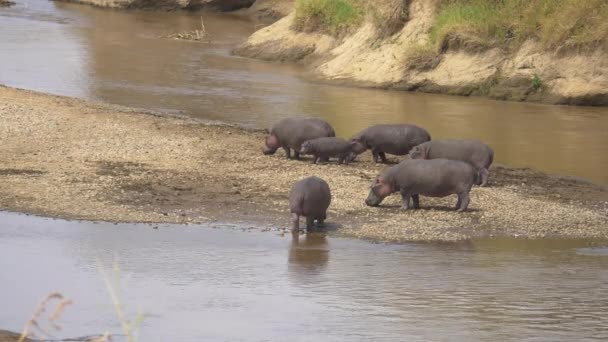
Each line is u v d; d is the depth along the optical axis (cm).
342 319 2072
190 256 2648
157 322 2025
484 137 4628
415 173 3167
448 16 6375
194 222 3034
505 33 6125
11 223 2945
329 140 3806
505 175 3816
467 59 6088
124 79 6178
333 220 3092
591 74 5722
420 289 2334
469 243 2883
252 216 3117
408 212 3195
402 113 5225
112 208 3145
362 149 3859
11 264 2505
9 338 1812
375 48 6556
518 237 2964
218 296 2256
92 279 2381
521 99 5772
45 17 9694
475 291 2333
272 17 10119
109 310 2109
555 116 5269
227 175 3603
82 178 3478
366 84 6181
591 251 2819
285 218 3108
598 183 3759
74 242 2759
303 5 7344
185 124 4597
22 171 3538
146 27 9088
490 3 6400
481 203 3319
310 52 7112
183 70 6625
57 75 6234
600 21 5859
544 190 3584
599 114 5369
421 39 6419
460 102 5684
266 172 3669
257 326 2005
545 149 4388
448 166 3169
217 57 7300
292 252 2723
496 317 2094
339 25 7050
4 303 2145
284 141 3894
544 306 2195
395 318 2073
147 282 2369
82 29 8781
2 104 4616
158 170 3638
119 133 4228
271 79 6334
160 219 3052
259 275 2464
